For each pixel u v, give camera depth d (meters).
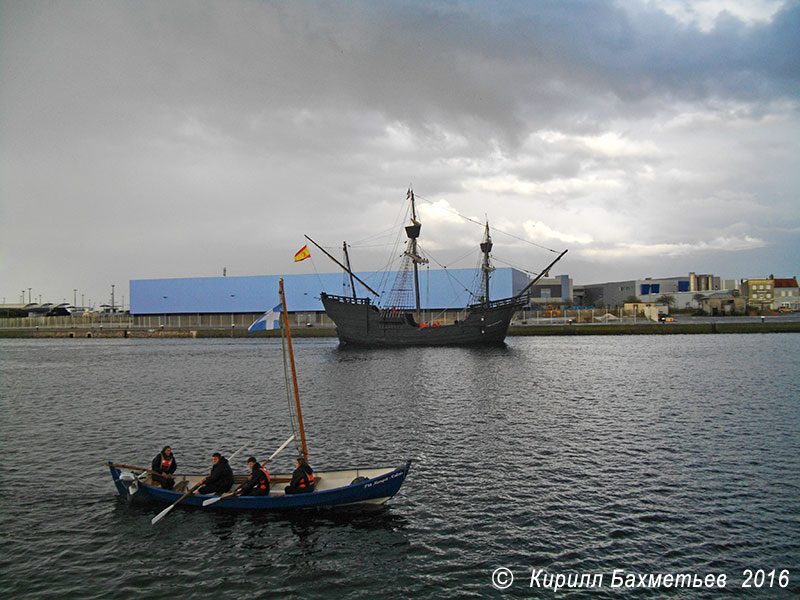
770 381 56.25
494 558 18.89
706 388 52.62
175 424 40.09
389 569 18.28
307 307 160.00
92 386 60.97
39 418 42.88
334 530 21.08
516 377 62.44
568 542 19.94
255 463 22.86
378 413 42.53
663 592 16.80
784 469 27.61
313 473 23.69
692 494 24.31
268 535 20.73
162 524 21.73
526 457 30.09
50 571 18.34
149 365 83.81
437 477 26.86
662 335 133.62
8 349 122.81
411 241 119.56
